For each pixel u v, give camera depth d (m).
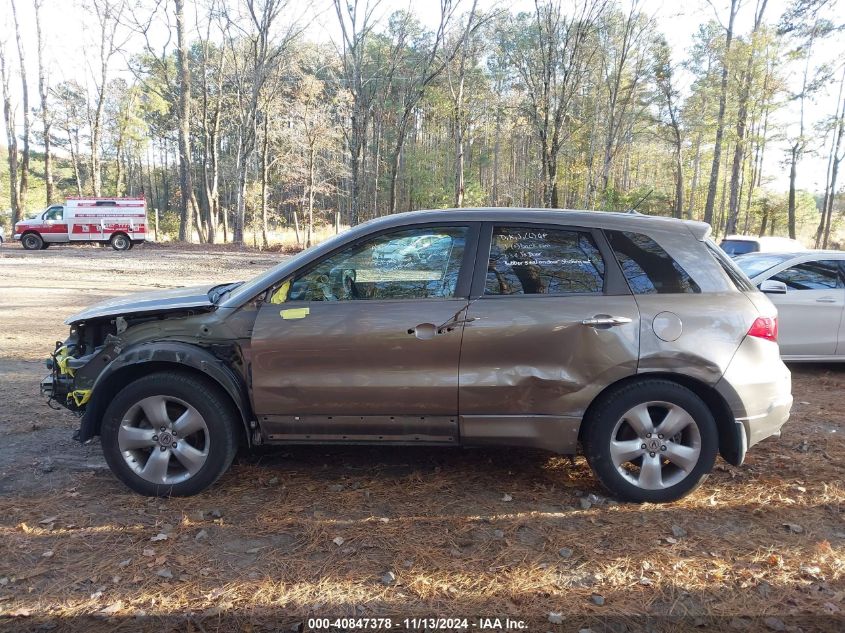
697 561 3.12
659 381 3.60
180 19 31.03
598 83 40.09
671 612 2.72
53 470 4.16
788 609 2.75
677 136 42.25
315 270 3.69
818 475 4.22
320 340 3.55
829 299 7.14
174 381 3.62
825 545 3.27
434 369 3.56
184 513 3.55
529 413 3.60
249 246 31.50
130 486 3.72
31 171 59.97
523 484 4.01
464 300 3.59
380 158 51.28
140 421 3.75
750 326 3.62
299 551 3.17
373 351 3.54
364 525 3.45
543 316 3.53
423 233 3.71
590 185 34.97
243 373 3.68
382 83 31.86
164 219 49.25
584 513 3.61
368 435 3.69
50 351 7.67
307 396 3.60
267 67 30.88
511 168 64.25
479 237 3.68
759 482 4.08
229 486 3.93
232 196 56.75
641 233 3.70
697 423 3.60
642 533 3.38
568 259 3.66
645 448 3.66
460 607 2.73
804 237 64.38
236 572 2.98
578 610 2.72
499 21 28.11
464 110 35.72
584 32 24.61
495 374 3.56
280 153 37.25
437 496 3.83
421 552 3.17
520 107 29.58
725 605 2.77
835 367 7.77
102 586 2.85
